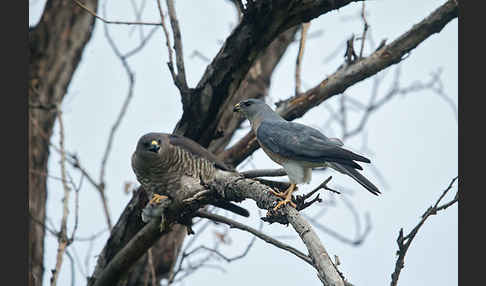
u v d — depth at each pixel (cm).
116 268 1144
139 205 1238
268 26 1167
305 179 1059
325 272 770
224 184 1024
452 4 1205
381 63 1254
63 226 1174
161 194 1216
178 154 1179
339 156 999
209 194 1042
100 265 1243
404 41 1245
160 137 1176
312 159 1028
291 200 933
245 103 1235
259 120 1209
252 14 1159
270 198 941
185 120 1230
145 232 1102
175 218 1088
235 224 1070
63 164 1215
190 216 1092
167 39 1179
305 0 1152
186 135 1238
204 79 1205
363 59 1277
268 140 1081
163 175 1186
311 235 824
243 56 1184
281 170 1073
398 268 864
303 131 1065
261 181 1067
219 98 1203
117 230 1243
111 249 1242
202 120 1221
